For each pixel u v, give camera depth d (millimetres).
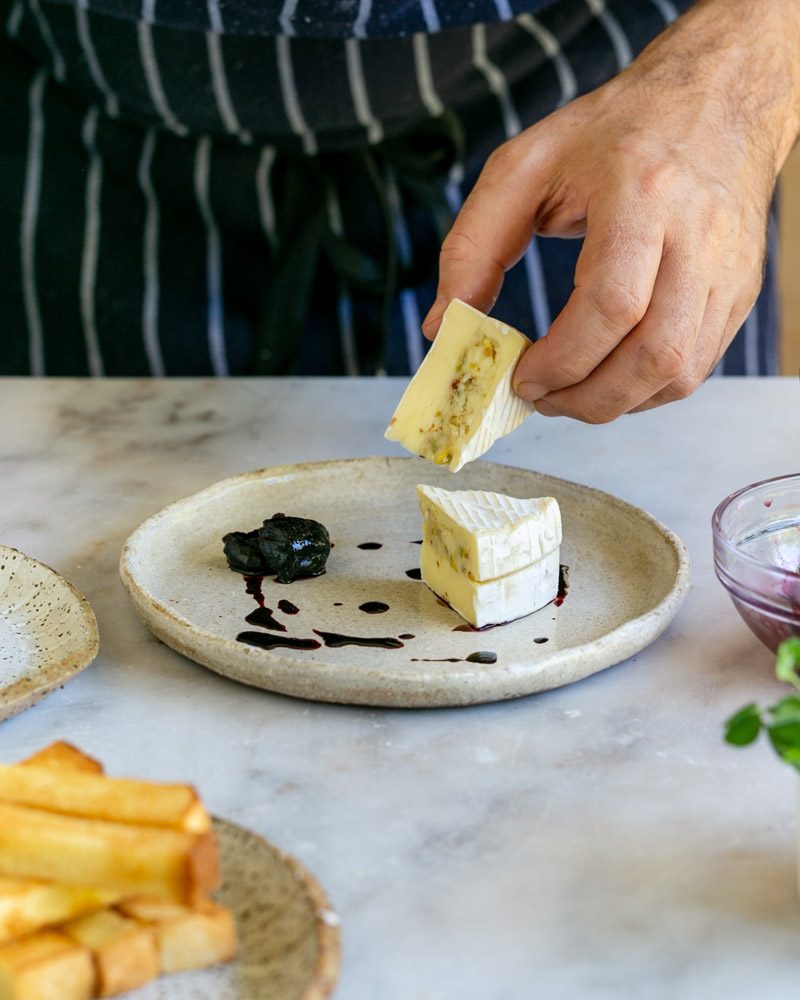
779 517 1276
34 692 1086
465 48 1954
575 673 1143
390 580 1413
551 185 1423
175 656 1230
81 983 754
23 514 1565
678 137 1394
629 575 1380
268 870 835
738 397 1961
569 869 921
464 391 1382
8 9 2033
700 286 1321
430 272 2168
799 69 1598
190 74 1951
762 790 1011
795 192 3922
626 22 2027
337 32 1850
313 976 741
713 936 854
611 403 1363
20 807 790
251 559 1400
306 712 1134
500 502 1344
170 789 789
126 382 2047
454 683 1098
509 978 819
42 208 2166
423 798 1007
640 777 1030
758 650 1235
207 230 2158
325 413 1914
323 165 2088
